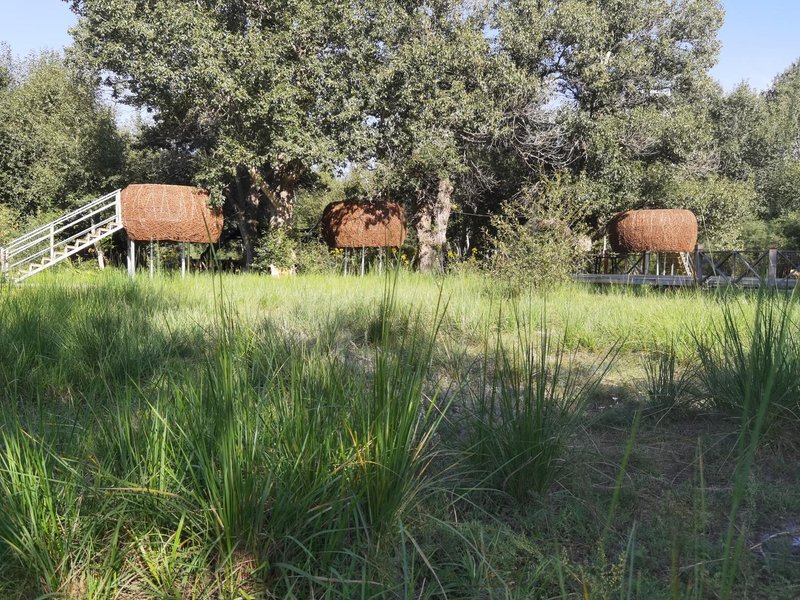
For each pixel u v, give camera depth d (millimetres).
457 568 2061
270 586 1913
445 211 24656
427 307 6949
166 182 28109
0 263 12695
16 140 26297
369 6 19609
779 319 3852
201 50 17734
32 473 2020
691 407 3832
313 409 2393
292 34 18812
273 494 2064
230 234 30141
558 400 3096
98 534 2016
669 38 25141
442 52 20547
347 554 1978
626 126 23000
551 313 7227
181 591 1896
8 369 3885
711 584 1956
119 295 7660
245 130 19797
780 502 2584
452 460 2752
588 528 2367
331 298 8305
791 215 30031
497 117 21516
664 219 19875
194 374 3166
